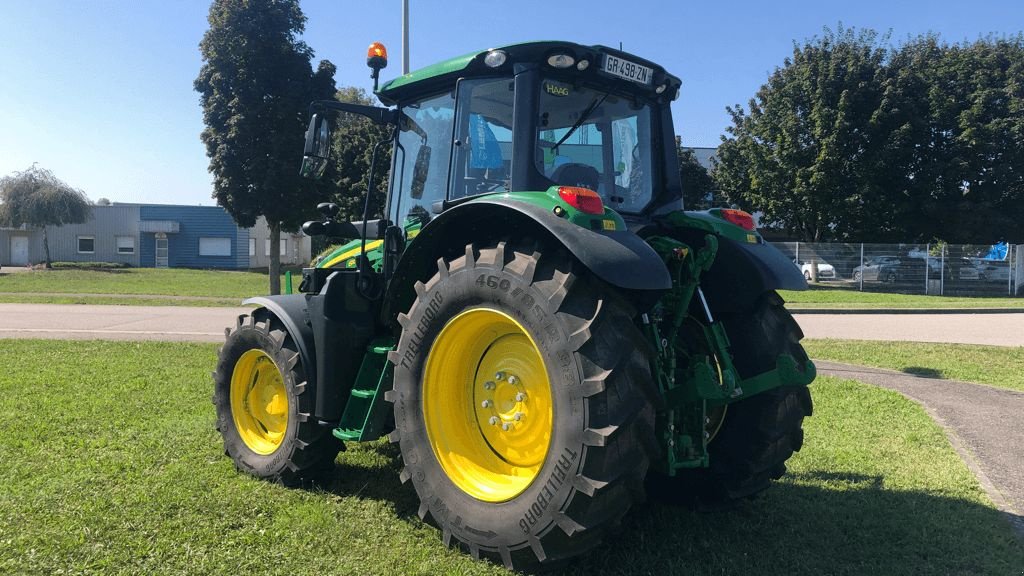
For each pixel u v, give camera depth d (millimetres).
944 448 5441
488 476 3398
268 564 3180
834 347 11727
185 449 4992
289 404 4309
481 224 3654
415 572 3119
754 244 4035
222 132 20609
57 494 3963
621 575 3162
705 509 3885
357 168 21594
